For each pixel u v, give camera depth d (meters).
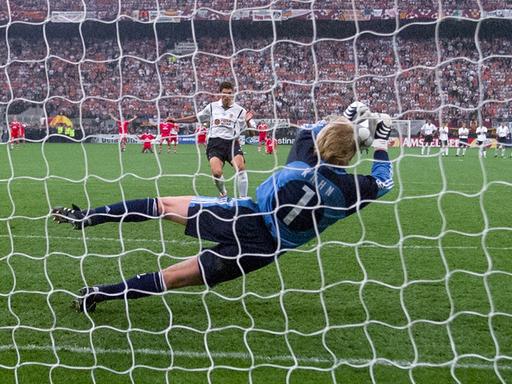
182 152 19.25
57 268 4.83
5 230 6.36
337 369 3.04
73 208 3.61
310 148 3.09
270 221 3.17
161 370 3.01
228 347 3.31
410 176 12.38
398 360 3.13
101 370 3.06
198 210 3.34
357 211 2.88
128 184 10.50
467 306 3.93
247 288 4.31
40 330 3.42
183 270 3.37
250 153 18.55
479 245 5.67
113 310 3.89
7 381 2.94
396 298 4.09
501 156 19.03
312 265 4.91
